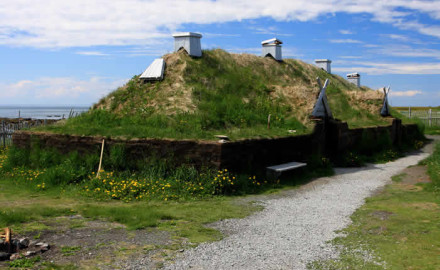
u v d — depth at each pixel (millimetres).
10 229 5094
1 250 4535
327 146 14227
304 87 15141
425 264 4547
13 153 11195
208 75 15234
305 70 23312
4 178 10188
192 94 13406
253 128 12070
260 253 4973
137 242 5238
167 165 9570
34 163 10766
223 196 8617
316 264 4621
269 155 10898
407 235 5652
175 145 9555
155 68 14938
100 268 4270
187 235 5668
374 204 7781
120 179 9195
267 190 9414
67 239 5227
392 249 5094
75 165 10102
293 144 11938
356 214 7043
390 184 10055
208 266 4477
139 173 9594
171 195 8336
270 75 19062
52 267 4203
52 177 9344
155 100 13344
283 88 15672
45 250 4734
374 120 18516
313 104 13930
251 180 9648
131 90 14328
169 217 6680
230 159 9430
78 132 10844
